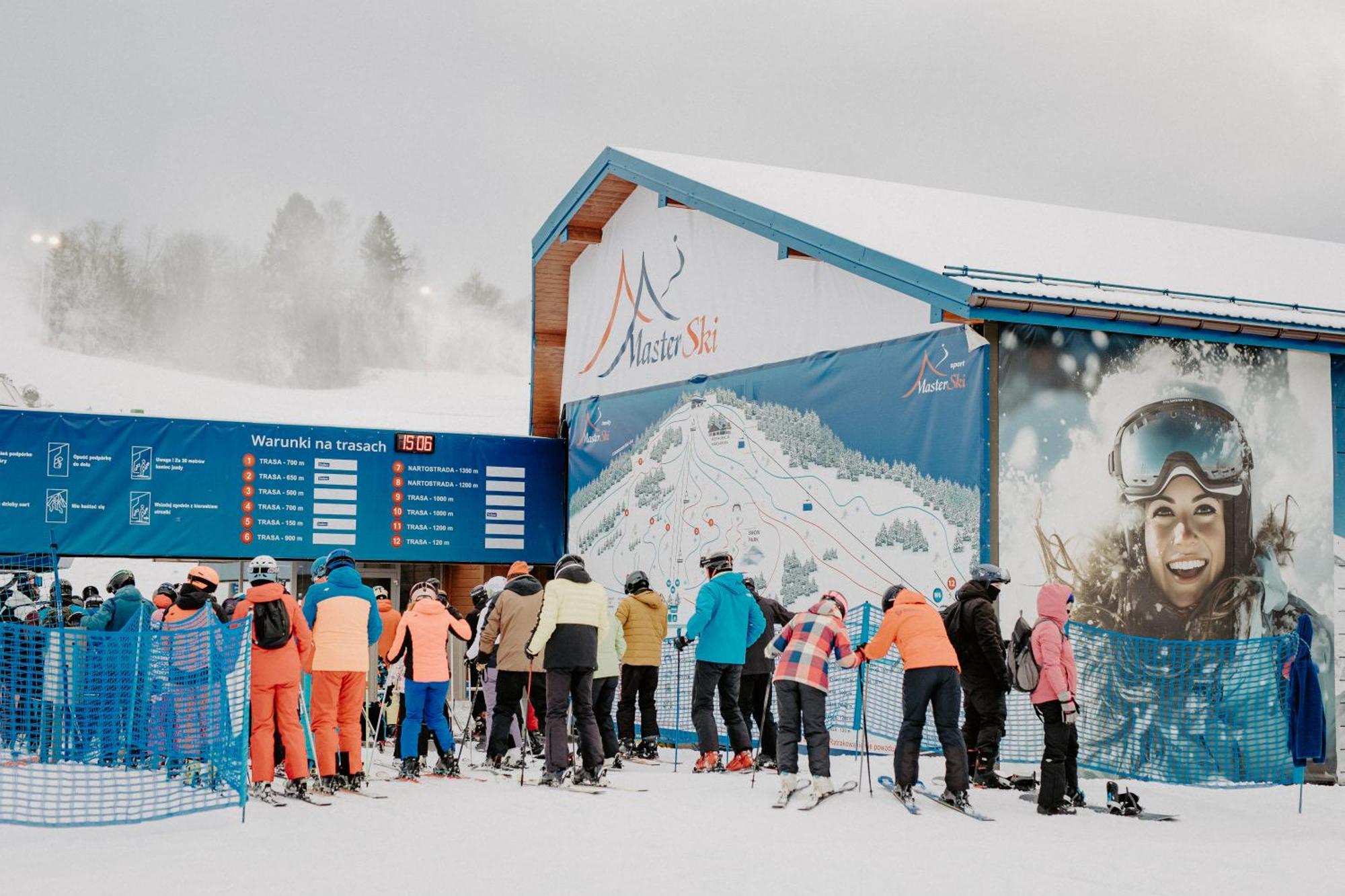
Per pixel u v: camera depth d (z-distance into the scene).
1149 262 13.45
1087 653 10.41
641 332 16.86
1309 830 8.38
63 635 9.62
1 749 10.33
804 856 7.03
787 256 13.64
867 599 12.27
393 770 11.27
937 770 10.61
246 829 7.84
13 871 6.52
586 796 9.30
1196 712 10.59
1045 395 11.05
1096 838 7.74
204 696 9.11
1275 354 11.76
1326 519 11.77
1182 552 11.27
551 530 19.39
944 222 14.18
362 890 6.13
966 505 11.05
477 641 10.98
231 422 18.44
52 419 17.84
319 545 18.56
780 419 13.77
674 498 15.70
